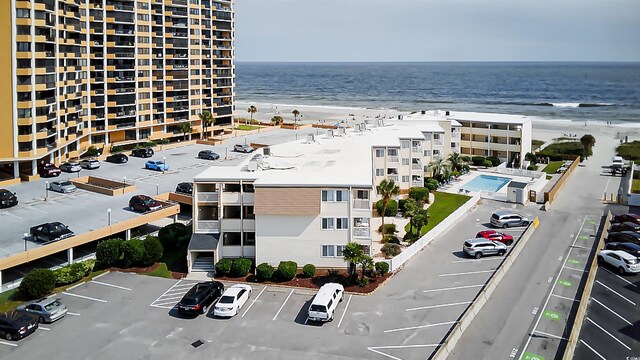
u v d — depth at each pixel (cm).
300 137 13400
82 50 10469
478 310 4891
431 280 5612
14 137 8312
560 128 17688
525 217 7938
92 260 5772
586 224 7600
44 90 8550
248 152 11456
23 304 4969
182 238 6412
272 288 5403
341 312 4894
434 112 13025
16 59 8188
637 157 12656
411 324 4653
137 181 8825
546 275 5753
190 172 9562
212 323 4697
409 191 8719
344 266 5728
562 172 10719
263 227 5697
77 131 10188
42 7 8344
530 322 4691
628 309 4962
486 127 11731
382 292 5322
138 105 11662
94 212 6981
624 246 6325
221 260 5716
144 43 11600
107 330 4562
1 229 6278
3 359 4094
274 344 4338
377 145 8338
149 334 4500
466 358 4112
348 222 5650
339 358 4119
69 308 4959
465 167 10688
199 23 12812
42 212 6962
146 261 5900
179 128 12594
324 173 6134
